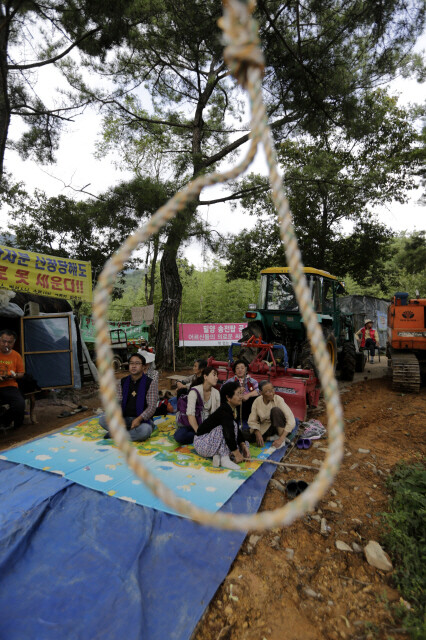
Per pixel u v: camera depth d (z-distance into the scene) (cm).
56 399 696
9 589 214
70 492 317
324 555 257
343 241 1585
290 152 1380
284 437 427
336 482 357
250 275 1659
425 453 430
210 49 868
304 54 790
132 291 2619
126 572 226
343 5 716
